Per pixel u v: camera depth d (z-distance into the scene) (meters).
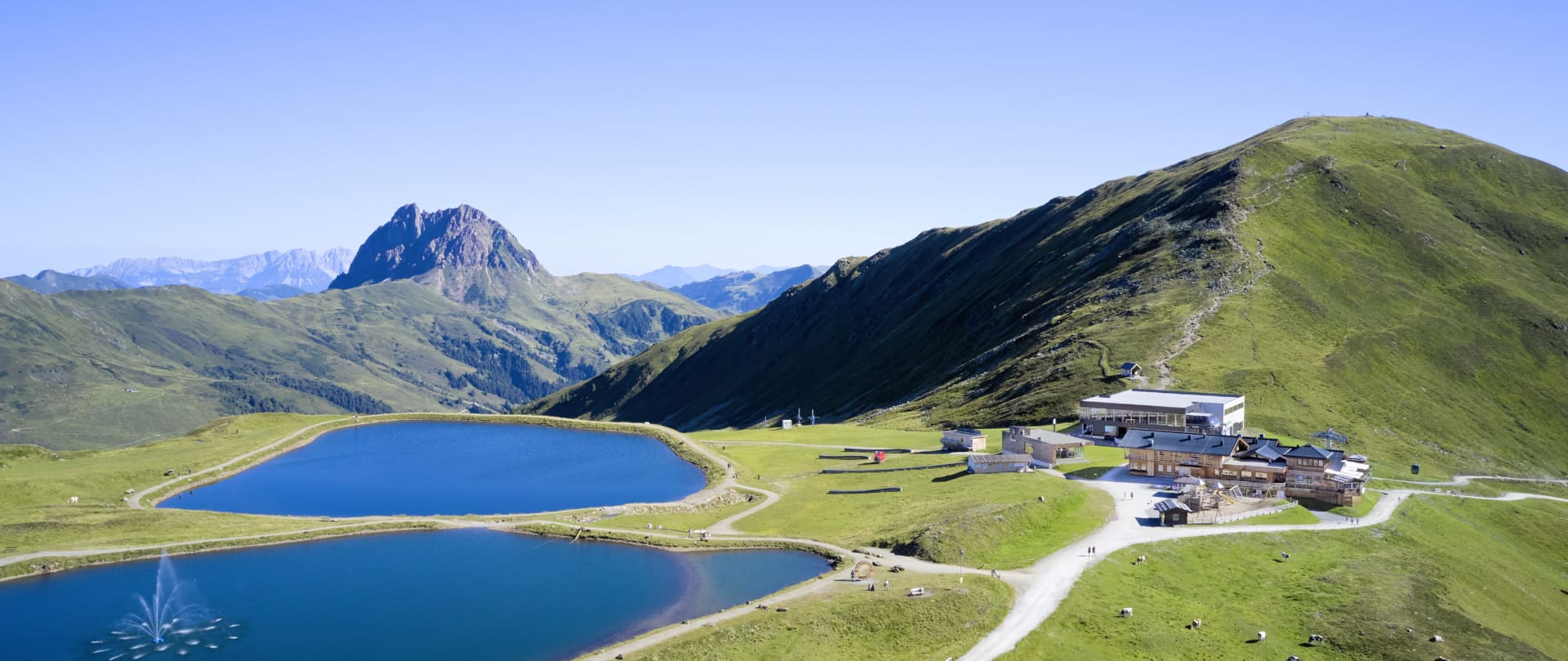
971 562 115.12
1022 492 141.38
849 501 158.00
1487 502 161.00
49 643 106.00
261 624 111.12
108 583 126.94
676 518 156.00
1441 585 113.31
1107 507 136.00
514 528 153.38
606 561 133.12
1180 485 144.75
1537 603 121.06
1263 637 97.06
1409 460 177.25
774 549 134.25
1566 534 152.00
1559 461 197.62
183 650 103.88
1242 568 115.19
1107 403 180.88
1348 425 187.62
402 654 101.62
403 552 140.75
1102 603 102.88
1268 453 151.50
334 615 113.56
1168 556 116.44
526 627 108.50
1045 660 91.31
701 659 92.19
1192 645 95.12
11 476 193.50
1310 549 122.00
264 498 187.12
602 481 197.88
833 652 93.56
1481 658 94.38
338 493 191.00
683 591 118.50
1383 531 131.50
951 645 94.12
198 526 155.00
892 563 117.00
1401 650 95.38
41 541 142.75
